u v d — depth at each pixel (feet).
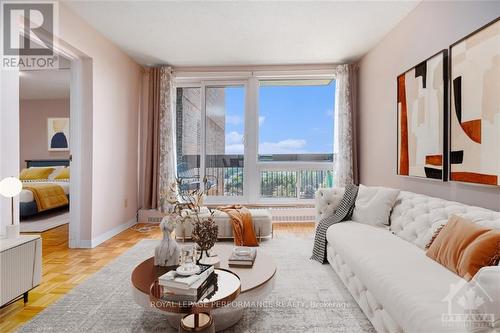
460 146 7.67
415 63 10.22
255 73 16.46
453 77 7.93
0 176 8.01
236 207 13.52
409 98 10.28
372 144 14.02
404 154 10.65
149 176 16.42
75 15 10.79
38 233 14.02
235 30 12.13
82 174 11.96
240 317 6.45
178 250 6.79
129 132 15.40
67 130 24.38
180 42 13.39
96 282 8.41
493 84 6.59
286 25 11.71
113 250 11.48
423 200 8.15
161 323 6.29
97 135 12.31
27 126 24.59
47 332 5.97
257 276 6.16
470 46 7.28
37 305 7.09
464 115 7.51
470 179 7.30
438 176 8.63
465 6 7.74
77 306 7.03
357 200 10.28
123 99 14.64
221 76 16.62
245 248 7.83
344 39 12.97
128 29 12.05
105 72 12.91
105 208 12.99
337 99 16.11
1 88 8.13
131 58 15.43
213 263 6.85
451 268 5.45
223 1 9.96
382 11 10.57
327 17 11.03
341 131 15.80
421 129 9.51
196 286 5.05
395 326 5.06
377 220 9.23
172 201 8.37
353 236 8.08
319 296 7.54
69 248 11.76
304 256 10.71
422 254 6.48
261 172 17.03
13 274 6.73
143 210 16.24
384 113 12.73
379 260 6.18
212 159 17.13
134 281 5.80
